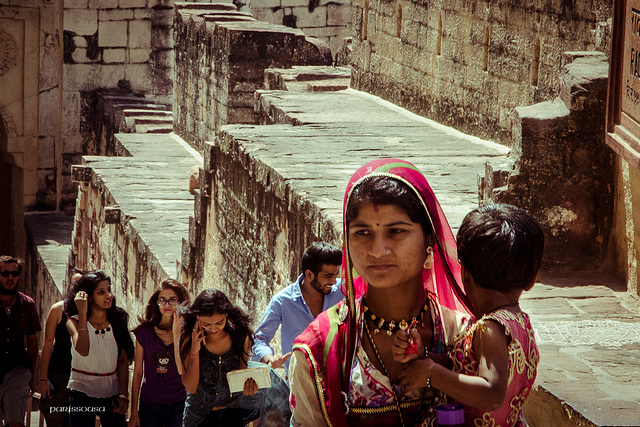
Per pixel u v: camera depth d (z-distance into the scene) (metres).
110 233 16.30
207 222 12.11
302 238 8.09
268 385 5.15
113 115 24.11
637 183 6.15
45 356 7.48
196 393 5.27
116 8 25.89
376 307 2.67
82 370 7.11
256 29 18.09
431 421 2.59
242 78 17.97
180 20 21.61
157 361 6.65
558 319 5.62
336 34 29.97
